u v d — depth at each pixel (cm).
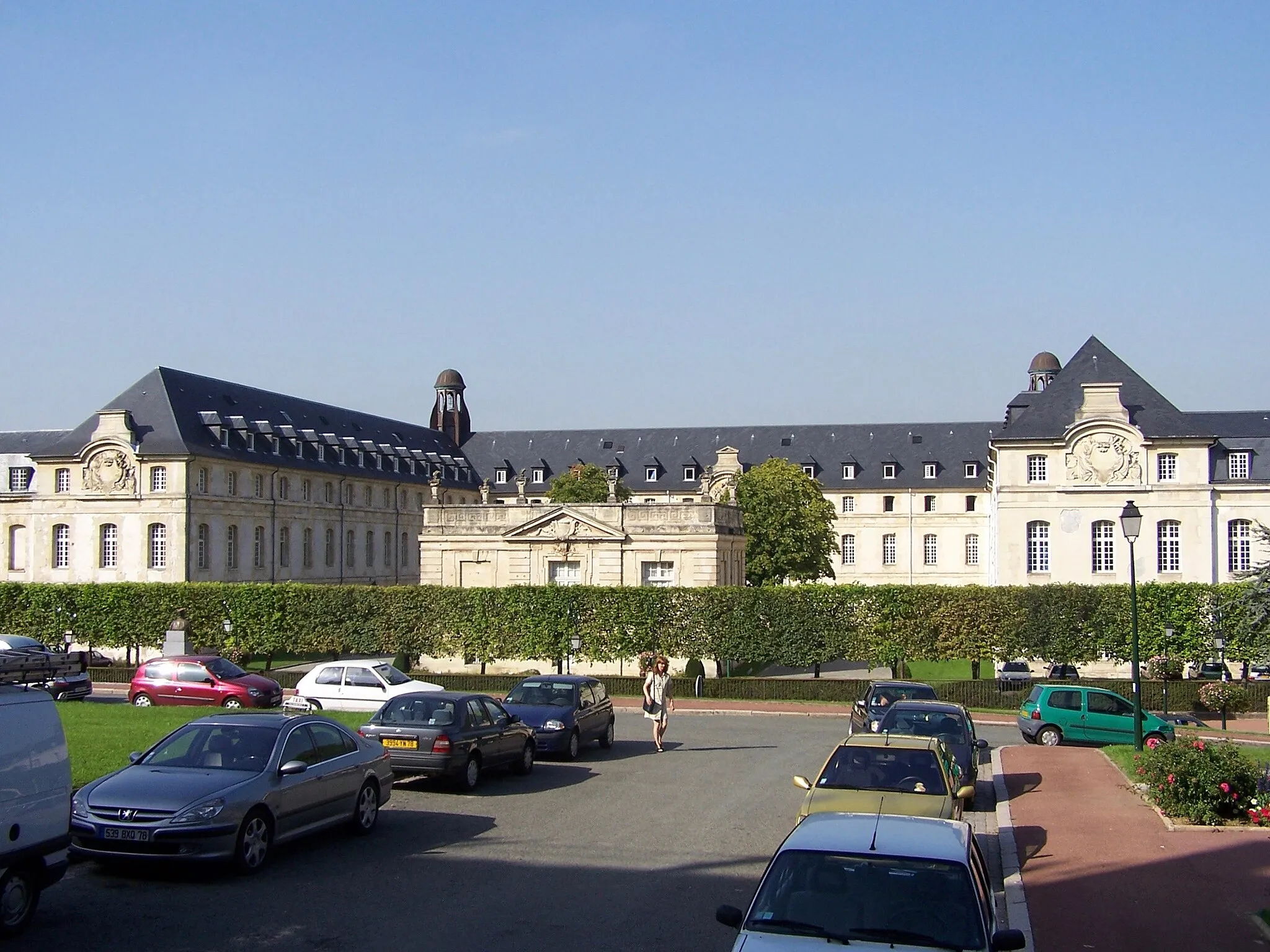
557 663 5847
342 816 1906
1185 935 1367
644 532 6588
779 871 1056
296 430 9606
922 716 2523
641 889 1625
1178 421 7319
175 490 8081
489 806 2314
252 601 6162
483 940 1358
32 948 1299
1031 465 7419
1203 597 5472
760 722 4375
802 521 8781
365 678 3866
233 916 1442
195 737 1811
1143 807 2238
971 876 1030
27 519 8519
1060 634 5538
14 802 1308
